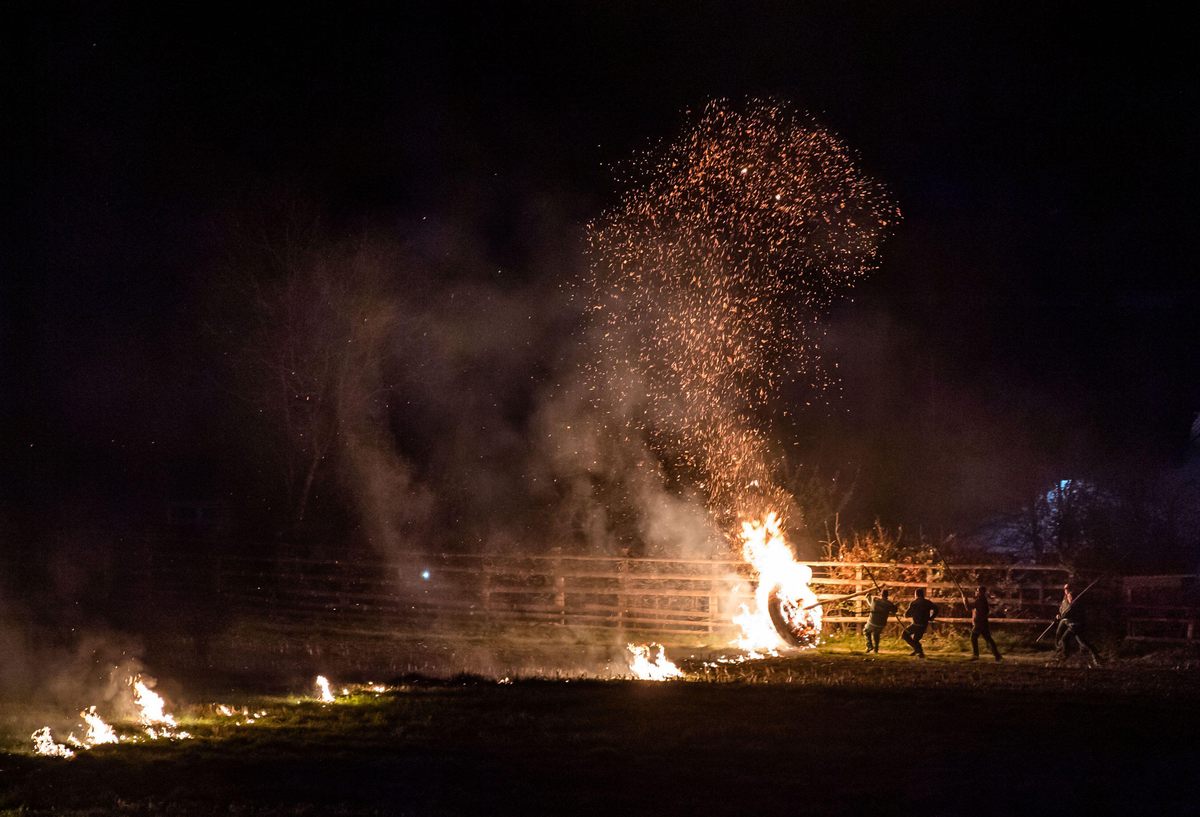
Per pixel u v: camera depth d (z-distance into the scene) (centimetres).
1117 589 2405
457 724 1483
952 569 2586
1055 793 1106
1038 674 1991
